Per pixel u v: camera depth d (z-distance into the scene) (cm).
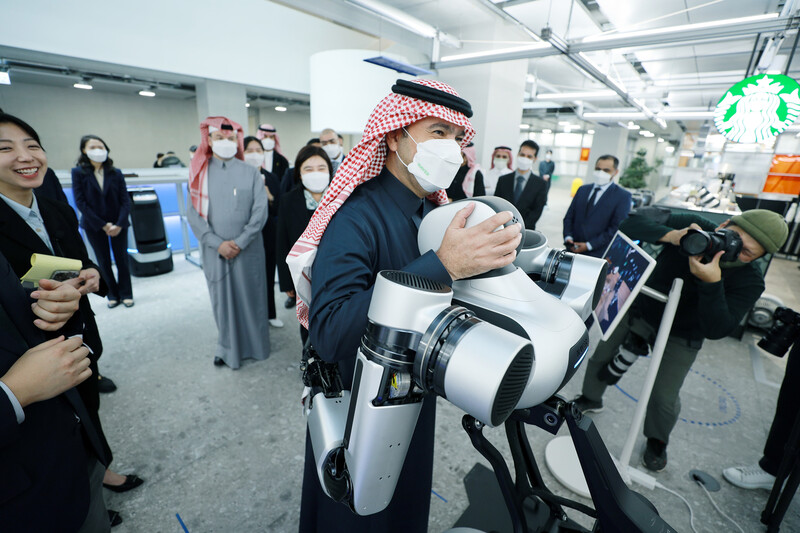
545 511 135
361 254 67
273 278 309
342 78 225
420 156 70
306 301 76
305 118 1349
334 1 414
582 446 68
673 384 172
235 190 224
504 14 370
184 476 167
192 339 284
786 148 595
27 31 398
